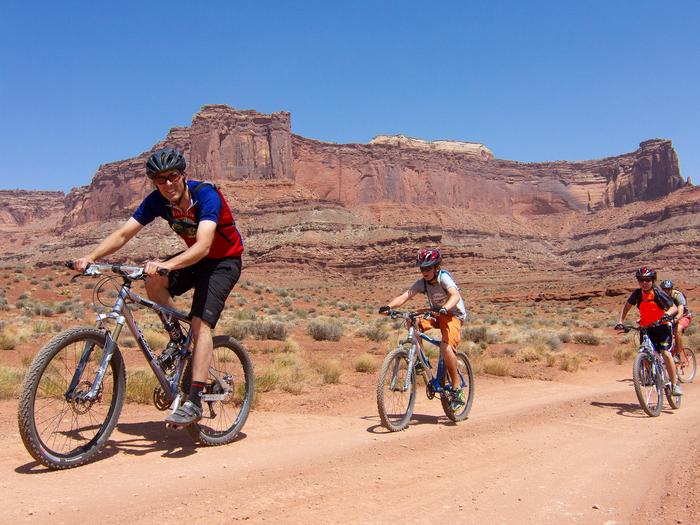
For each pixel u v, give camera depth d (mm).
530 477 5078
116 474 4535
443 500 4277
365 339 29312
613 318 64938
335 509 3938
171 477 4477
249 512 3768
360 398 10203
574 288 116875
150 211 5418
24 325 26719
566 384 13992
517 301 99438
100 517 3562
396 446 5992
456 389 7852
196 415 5297
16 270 59688
